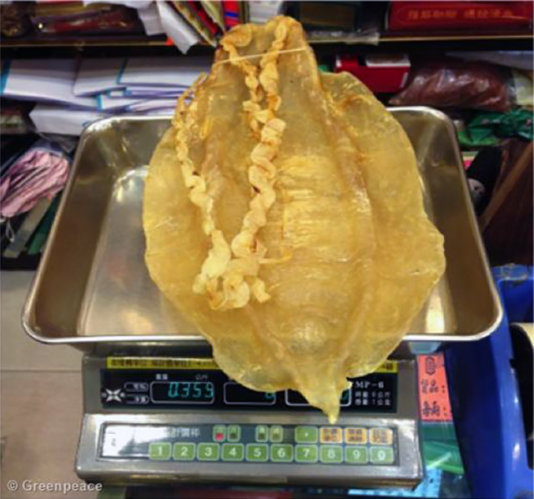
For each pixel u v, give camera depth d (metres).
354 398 0.42
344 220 0.39
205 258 0.37
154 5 0.61
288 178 0.41
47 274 0.43
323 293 0.36
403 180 0.43
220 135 0.44
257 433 0.42
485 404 0.46
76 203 0.50
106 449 0.42
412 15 0.62
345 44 0.66
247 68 0.46
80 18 0.64
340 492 0.46
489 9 0.61
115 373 0.43
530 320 0.51
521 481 0.42
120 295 0.47
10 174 0.73
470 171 0.66
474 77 0.71
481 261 0.41
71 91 0.71
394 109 0.52
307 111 0.45
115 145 0.55
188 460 0.42
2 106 0.73
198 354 0.42
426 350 0.45
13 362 0.64
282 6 0.63
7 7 0.62
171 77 0.70
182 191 0.43
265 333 0.34
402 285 0.37
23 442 0.57
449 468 0.49
